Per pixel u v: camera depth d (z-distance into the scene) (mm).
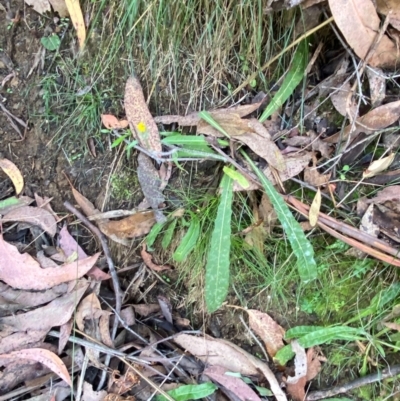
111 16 484
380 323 476
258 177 457
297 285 490
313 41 462
